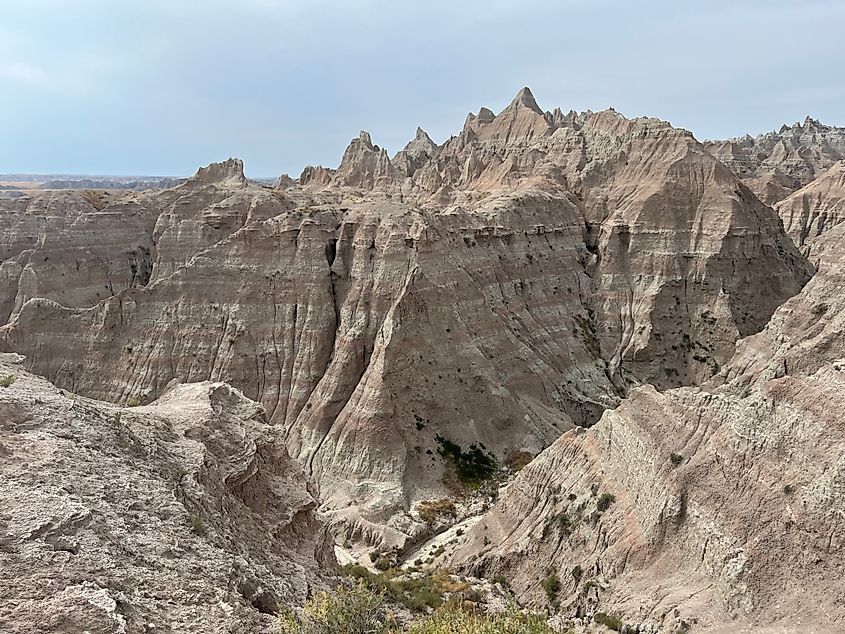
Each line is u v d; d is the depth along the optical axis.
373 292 69.19
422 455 60.94
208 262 74.56
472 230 77.75
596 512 34.72
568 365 77.19
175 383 70.12
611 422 38.16
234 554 21.69
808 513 25.28
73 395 28.45
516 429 65.75
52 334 74.31
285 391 69.12
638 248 84.19
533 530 37.91
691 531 29.39
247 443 30.50
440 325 67.31
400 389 62.91
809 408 27.41
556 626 29.67
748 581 25.36
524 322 77.38
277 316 72.06
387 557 47.47
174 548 19.11
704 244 81.31
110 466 21.89
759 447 28.55
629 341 80.62
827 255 58.59
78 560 16.11
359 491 57.81
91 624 13.66
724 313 77.75
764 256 82.31
